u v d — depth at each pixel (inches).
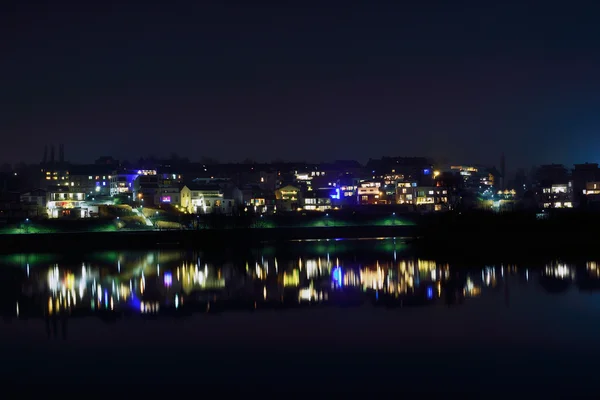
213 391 1299.2
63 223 5561.0
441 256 3754.9
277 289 2546.8
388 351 1555.1
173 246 5022.1
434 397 1248.2
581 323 1800.0
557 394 1248.8
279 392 1290.6
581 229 4611.2
